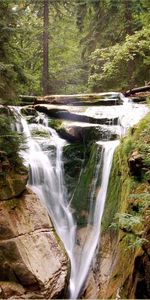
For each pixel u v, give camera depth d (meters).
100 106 12.84
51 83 22.17
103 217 8.66
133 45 13.91
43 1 19.72
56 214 9.67
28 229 7.96
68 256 8.23
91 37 20.05
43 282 7.27
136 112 11.62
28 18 19.58
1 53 8.81
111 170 9.13
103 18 19.25
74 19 22.16
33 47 21.16
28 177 9.04
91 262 8.31
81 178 10.08
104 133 10.55
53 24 22.06
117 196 8.31
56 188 10.12
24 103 13.81
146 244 5.66
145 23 16.38
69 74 22.84
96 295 7.34
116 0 17.88
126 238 6.62
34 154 10.43
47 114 12.33
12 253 7.42
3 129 8.34
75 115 11.80
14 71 9.08
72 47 24.69
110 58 16.17
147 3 16.70
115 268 7.20
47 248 7.91
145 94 13.70
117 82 18.77
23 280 7.27
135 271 5.98
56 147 10.75
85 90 23.00
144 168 6.83
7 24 8.84
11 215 7.92
